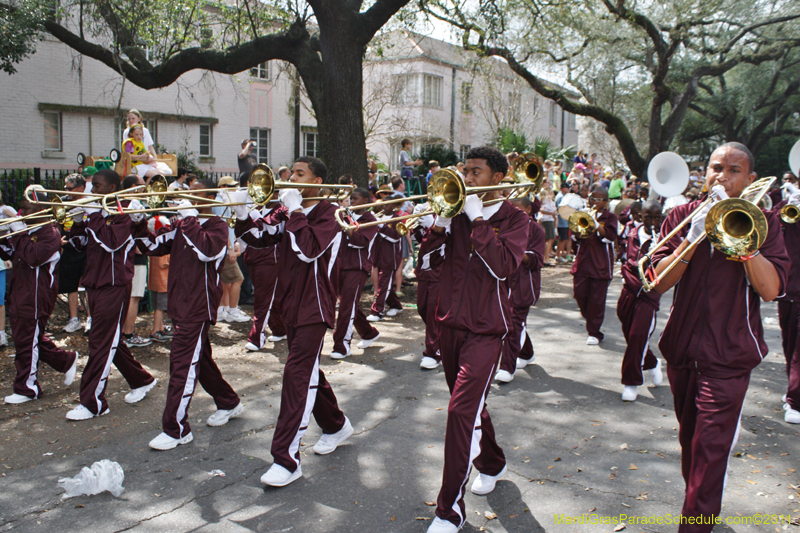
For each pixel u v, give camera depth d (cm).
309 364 377
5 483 372
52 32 1023
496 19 1318
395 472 388
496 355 317
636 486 369
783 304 486
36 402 509
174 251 432
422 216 325
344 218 627
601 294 675
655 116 2025
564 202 1298
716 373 287
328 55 976
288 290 382
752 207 258
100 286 461
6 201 819
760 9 1941
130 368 500
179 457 409
